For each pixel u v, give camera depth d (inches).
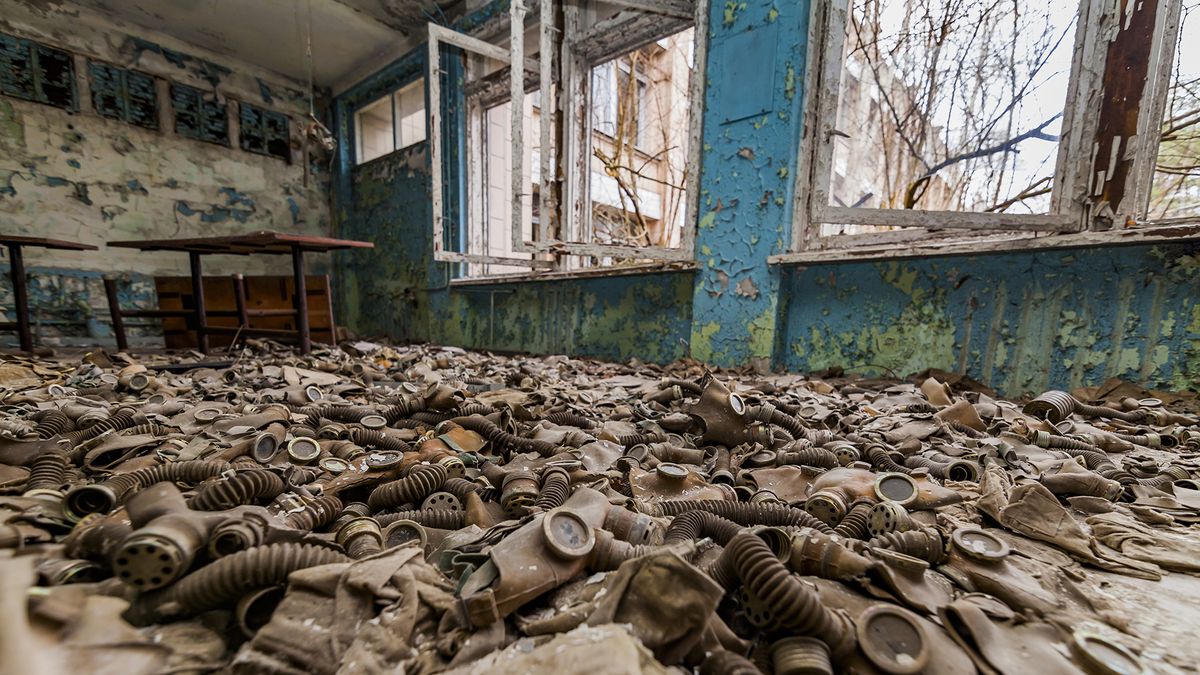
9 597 18.2
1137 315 94.2
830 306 135.8
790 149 133.7
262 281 215.6
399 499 46.8
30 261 226.8
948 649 25.1
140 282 256.8
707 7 147.4
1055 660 24.9
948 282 116.1
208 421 72.5
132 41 250.2
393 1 235.8
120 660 20.6
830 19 123.6
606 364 170.6
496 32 226.5
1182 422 77.7
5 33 217.8
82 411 68.4
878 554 32.6
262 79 295.7
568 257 202.5
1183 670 24.5
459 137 245.1
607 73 294.5
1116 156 96.7
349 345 185.5
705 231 152.9
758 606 26.2
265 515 32.1
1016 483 50.0
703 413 71.2
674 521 39.0
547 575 28.6
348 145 319.0
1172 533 40.9
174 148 267.0
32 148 226.5
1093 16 97.2
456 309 251.0
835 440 65.9
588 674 20.0
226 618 26.5
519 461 58.4
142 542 25.1
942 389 87.4
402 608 25.8
